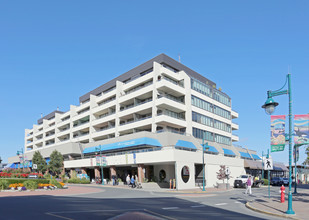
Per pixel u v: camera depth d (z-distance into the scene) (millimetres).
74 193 25047
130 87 51875
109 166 46969
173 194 26562
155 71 45250
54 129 78875
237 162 53969
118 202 16969
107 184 44781
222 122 56438
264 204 16984
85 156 57594
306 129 14297
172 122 43531
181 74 49312
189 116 46344
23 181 29031
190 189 35406
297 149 29766
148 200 18938
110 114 53688
